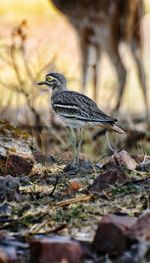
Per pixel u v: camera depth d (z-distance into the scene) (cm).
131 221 788
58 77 1125
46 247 749
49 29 2586
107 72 2459
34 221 848
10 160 1019
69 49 2350
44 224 836
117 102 1842
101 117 1043
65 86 1134
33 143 1093
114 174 925
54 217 848
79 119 1052
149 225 777
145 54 2569
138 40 2000
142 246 752
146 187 908
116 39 1997
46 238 794
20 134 1080
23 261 767
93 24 2005
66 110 1065
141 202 870
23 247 795
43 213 855
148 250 750
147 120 1747
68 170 1034
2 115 1449
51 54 2039
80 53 2009
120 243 761
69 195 918
